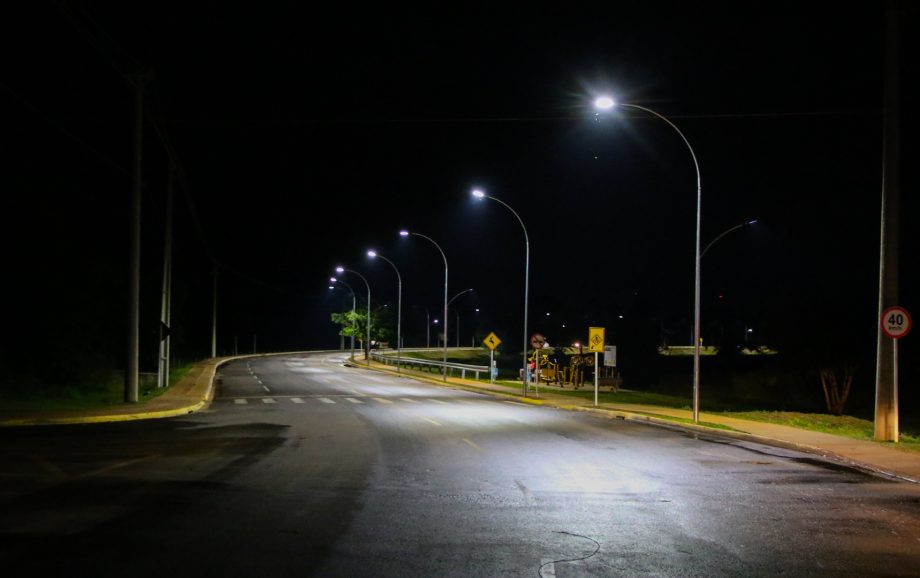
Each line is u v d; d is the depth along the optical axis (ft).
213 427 63.62
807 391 146.61
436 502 32.65
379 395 111.96
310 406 89.66
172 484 35.88
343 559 23.44
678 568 23.00
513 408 91.86
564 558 23.90
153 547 24.50
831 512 31.60
